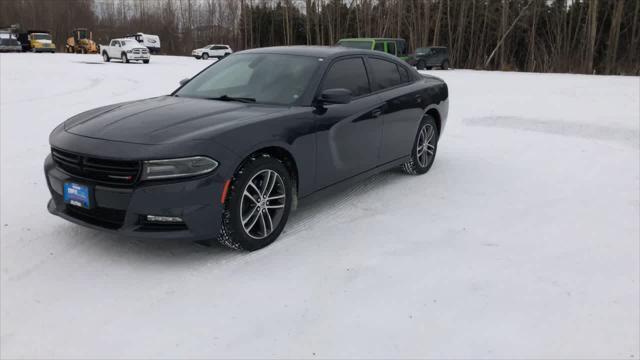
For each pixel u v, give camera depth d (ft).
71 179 10.48
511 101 39.86
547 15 155.02
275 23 212.02
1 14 259.60
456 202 15.19
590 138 25.46
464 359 7.68
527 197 15.81
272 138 11.08
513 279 10.30
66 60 99.55
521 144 23.80
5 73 58.23
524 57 167.02
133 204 9.79
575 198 15.80
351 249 11.57
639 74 119.24
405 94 16.15
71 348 7.80
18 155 19.99
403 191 16.17
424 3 161.99
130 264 10.59
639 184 17.48
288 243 11.82
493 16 159.12
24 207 13.98
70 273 10.17
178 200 9.73
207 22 239.30
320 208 14.39
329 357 7.67
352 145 13.75
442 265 10.87
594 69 145.48
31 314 8.71
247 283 9.88
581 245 12.13
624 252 11.75
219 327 8.41
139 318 8.64
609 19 145.69
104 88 45.83
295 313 8.86
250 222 11.12
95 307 8.95
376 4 178.29
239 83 13.62
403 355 7.75
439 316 8.86
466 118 31.42
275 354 7.73
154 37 178.91
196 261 10.77
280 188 11.64
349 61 14.44
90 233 12.14
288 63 13.82
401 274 10.40
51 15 263.29
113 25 267.18
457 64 163.32
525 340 8.21
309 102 12.58
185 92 14.06
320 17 197.16
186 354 7.70
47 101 35.70
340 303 9.22
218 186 10.09
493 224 13.42
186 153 9.77
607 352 7.95
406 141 16.57
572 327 8.61
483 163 20.08
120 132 10.55
